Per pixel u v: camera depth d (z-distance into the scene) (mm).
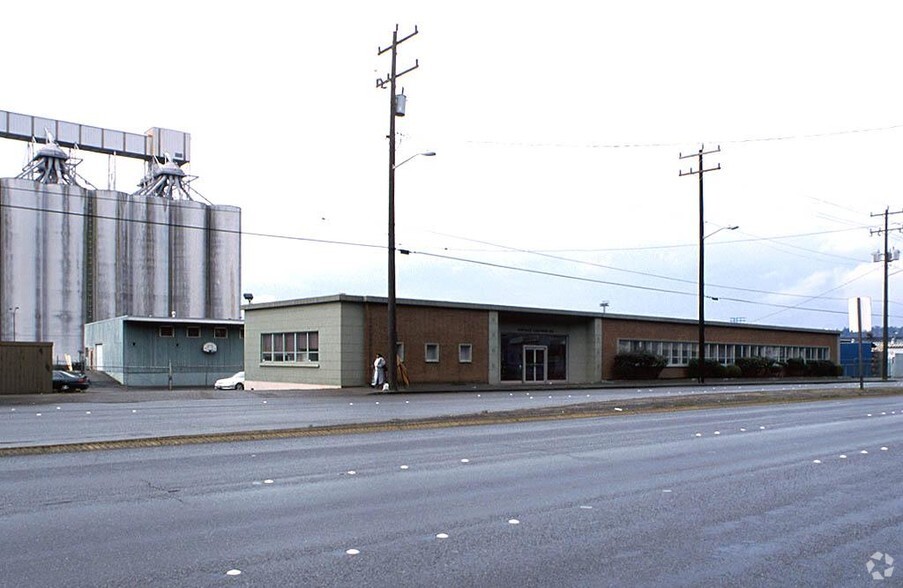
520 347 43188
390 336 32156
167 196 90250
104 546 6543
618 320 47906
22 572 5789
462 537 7062
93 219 80625
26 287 76812
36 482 9430
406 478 10070
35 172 85250
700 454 12883
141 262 83438
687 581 5902
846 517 8156
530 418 18750
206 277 88000
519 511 8203
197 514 7812
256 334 40250
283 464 11062
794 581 5945
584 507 8461
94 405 23328
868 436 16062
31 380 29688
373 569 6027
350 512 8023
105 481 9547
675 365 52094
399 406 23109
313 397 28125
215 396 28172
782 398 27875
